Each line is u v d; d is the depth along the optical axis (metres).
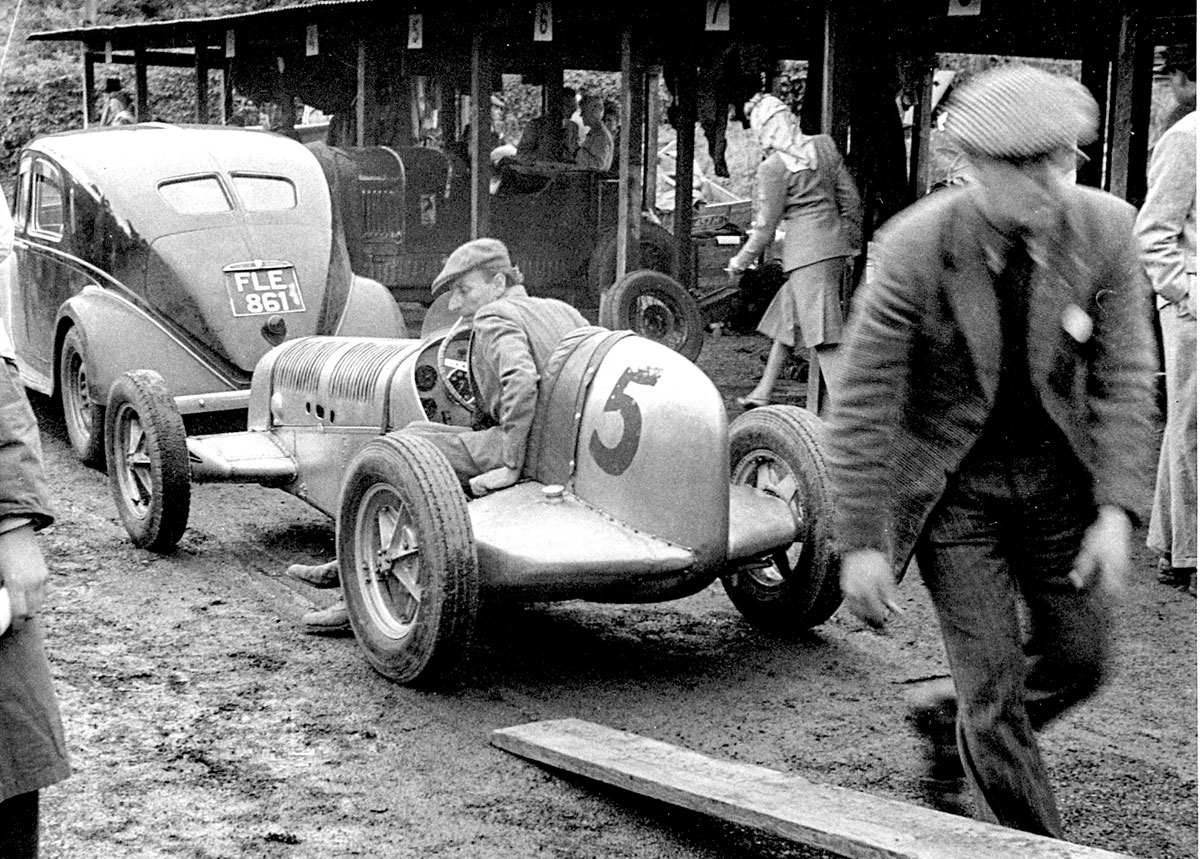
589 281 13.30
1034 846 3.08
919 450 3.17
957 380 3.14
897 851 3.05
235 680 4.88
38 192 9.15
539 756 4.13
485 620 5.67
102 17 26.06
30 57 25.73
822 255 9.12
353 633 5.36
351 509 4.97
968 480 3.21
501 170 13.30
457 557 4.55
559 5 12.16
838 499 3.21
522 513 4.84
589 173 13.46
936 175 16.11
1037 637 3.34
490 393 5.12
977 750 3.26
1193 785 4.09
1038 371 3.10
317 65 17.66
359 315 8.64
